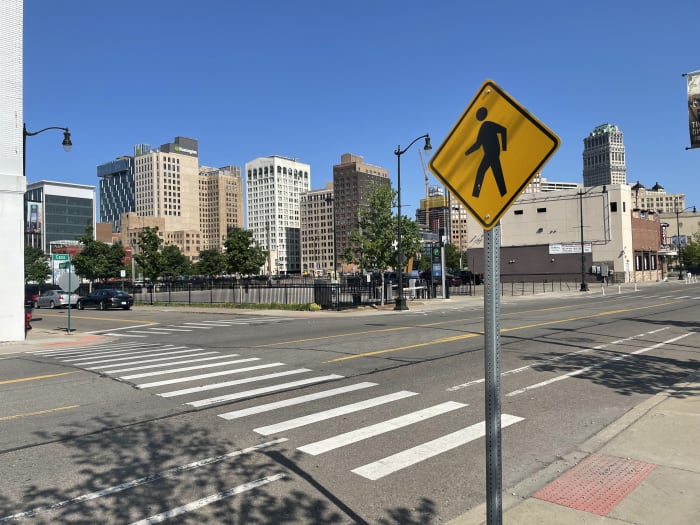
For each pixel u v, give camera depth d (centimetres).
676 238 9625
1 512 425
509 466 512
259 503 437
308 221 13688
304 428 639
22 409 758
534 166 278
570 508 404
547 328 1638
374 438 599
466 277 6169
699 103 1260
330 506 430
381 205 3195
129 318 2830
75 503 440
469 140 304
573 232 6334
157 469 513
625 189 6141
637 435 576
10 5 1811
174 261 10144
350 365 1052
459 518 399
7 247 1794
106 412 730
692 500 411
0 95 1791
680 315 2055
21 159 1833
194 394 828
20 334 1798
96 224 14850
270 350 1304
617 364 1030
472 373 950
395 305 2959
